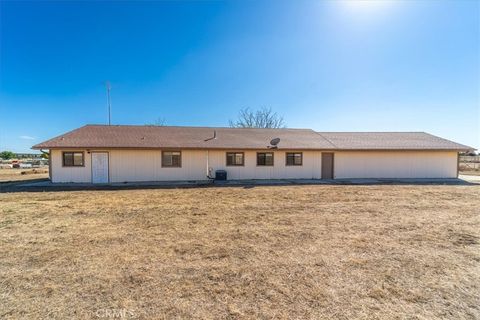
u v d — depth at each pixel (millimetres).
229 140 19109
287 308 3203
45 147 15391
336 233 6172
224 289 3643
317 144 19297
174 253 4918
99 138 17359
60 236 5887
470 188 14133
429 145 19844
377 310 3164
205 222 7109
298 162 18797
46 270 4195
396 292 3578
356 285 3764
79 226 6691
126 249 5109
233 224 6914
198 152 17500
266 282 3842
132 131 19641
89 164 16109
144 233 6121
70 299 3375
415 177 19625
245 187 14406
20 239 5664
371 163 19422
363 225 6848
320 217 7676
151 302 3318
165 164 17094
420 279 3945
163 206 9211
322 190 13227
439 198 10914
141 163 16750
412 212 8344
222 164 17844
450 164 19734
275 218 7547
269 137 20688
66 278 3934
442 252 5012
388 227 6668
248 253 4938
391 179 18828
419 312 3125
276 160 18500
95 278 3936
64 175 15922
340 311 3141
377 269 4277
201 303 3305
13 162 42438
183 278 3955
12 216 7742
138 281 3852
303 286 3730
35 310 3141
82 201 10172
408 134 23438
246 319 2990
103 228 6520
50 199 10641
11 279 3891
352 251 5051
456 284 3795
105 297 3428
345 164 19266
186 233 6133
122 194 11953
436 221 7270
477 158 46781
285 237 5867
